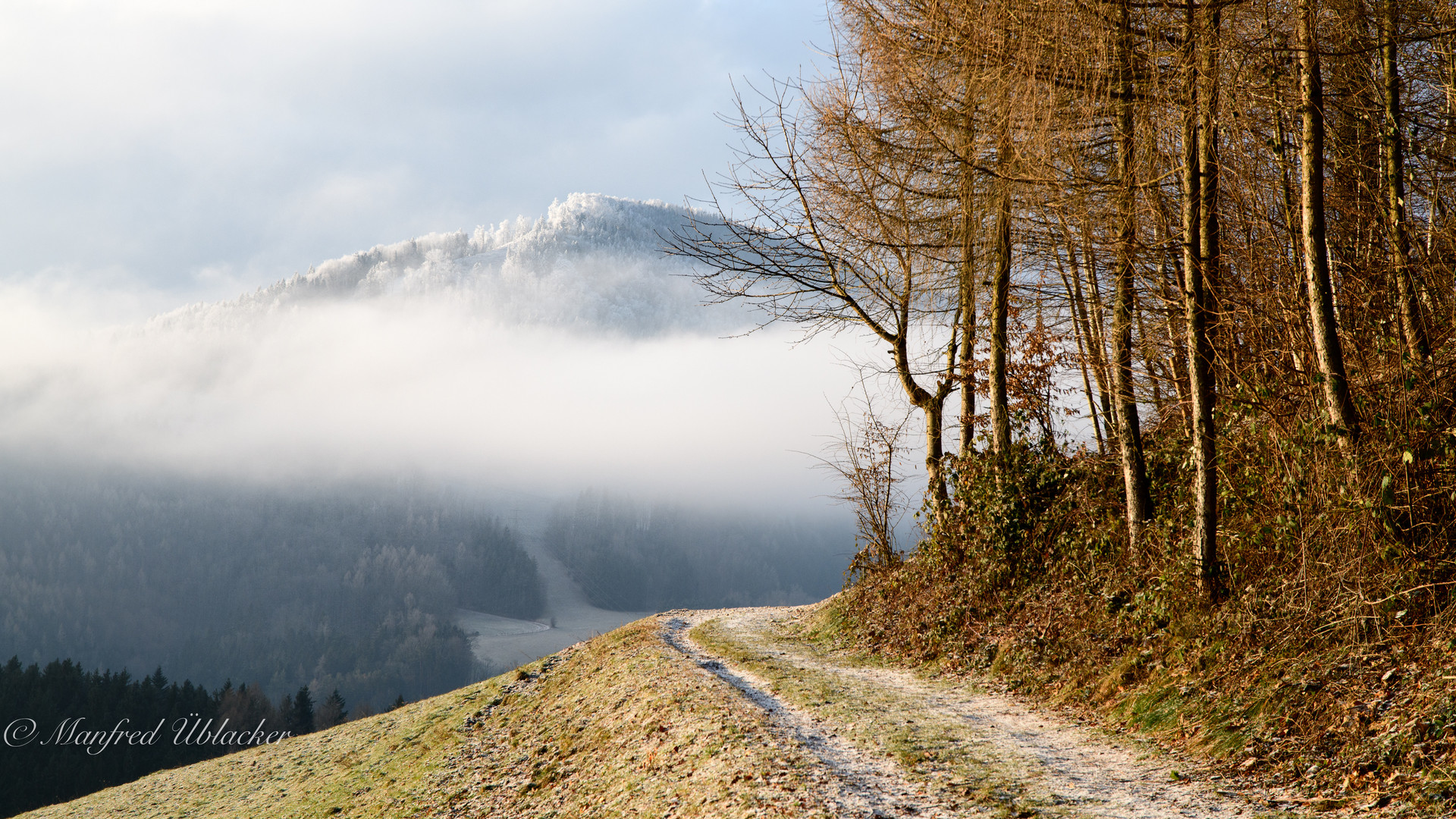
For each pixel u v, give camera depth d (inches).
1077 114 414.9
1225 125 379.9
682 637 823.1
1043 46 406.3
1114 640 426.9
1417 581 290.0
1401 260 388.2
